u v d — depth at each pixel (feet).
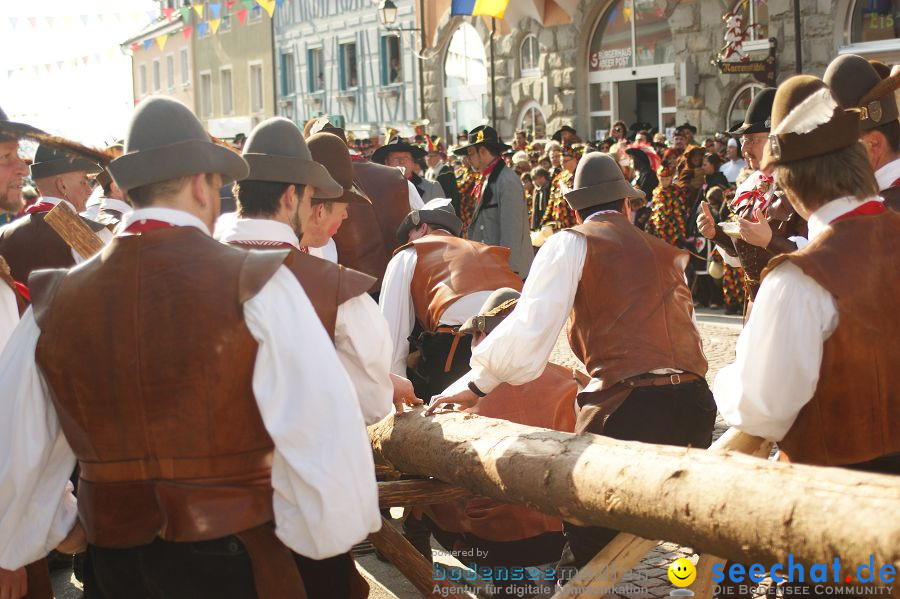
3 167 10.94
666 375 10.64
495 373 10.50
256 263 7.04
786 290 7.56
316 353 6.94
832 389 7.57
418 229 15.31
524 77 72.18
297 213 8.77
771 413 7.64
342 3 94.79
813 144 7.81
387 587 13.48
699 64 57.11
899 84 9.52
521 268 27.27
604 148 48.42
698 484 7.09
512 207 27.07
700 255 36.65
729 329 32.24
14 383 7.40
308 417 6.81
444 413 10.13
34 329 7.45
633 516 7.56
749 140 14.12
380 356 8.39
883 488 6.30
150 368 6.95
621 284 10.75
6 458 7.38
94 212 16.46
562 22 67.26
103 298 7.13
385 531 10.41
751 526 6.66
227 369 6.93
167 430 6.97
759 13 52.26
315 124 20.01
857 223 7.72
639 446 7.98
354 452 6.86
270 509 7.16
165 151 7.22
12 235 14.35
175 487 7.00
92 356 7.07
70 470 7.72
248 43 111.24
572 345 11.30
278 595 7.11
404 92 86.79
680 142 43.70
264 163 8.59
